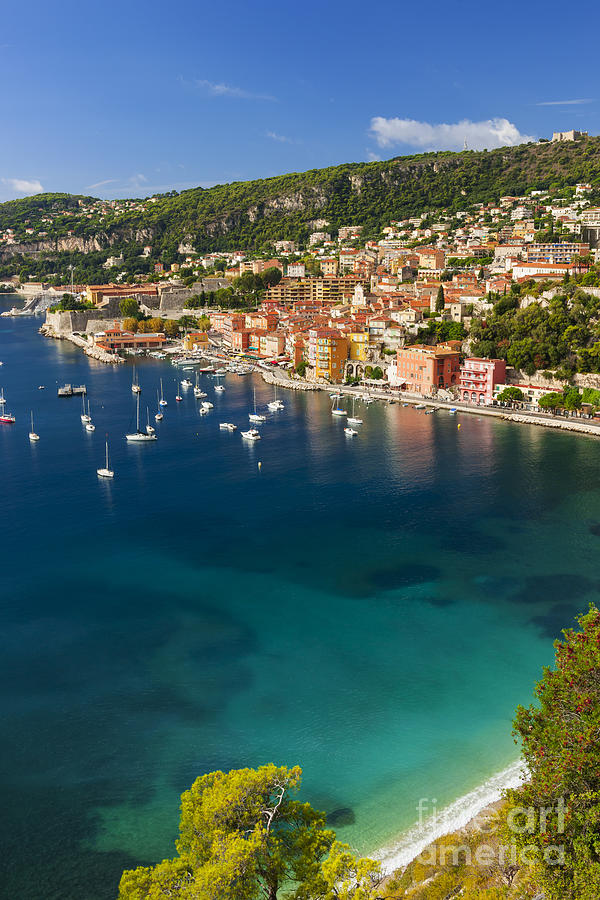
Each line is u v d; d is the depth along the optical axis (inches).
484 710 3139.8
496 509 5654.5
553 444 7608.3
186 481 6638.8
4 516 5708.7
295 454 7514.8
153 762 2844.5
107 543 5108.3
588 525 5265.8
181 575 4549.7
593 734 1911.9
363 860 1785.2
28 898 2235.5
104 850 2416.3
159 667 3511.3
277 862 1780.3
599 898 1641.2
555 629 3791.8
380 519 5502.0
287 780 1930.4
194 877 1701.5
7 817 2566.4
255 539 5147.6
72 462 7362.2
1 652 3651.6
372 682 3363.7
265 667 3501.5
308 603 4148.6
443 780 2711.6
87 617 4010.8
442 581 4399.6
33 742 2967.5
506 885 2014.0
